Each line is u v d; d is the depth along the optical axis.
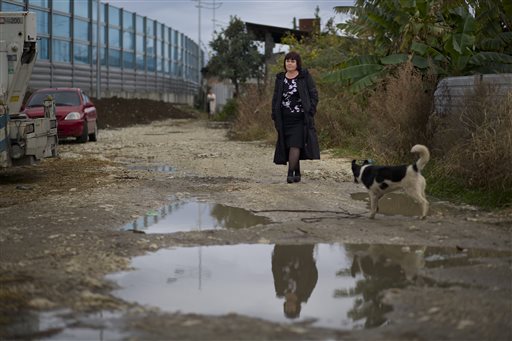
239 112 23.33
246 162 13.47
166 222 7.18
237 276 5.11
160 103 44.25
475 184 8.59
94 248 5.83
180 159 14.25
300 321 4.07
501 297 4.45
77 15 32.84
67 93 19.73
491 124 8.60
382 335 3.80
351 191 9.41
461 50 12.91
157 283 4.88
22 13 10.59
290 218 7.38
